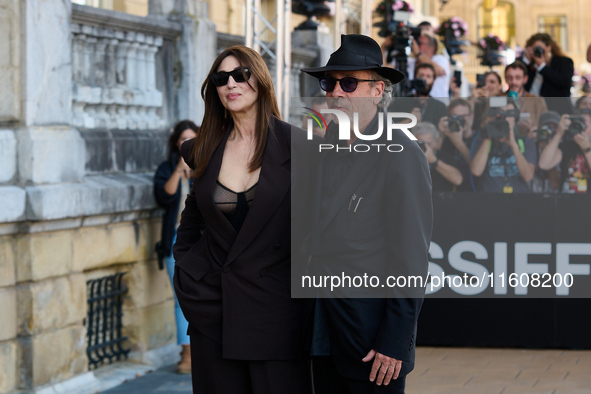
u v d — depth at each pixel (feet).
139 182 16.85
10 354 13.93
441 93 29.53
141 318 17.21
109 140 16.63
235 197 9.43
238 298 9.26
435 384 15.19
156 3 19.61
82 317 15.33
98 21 16.51
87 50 16.75
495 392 14.67
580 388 14.87
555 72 24.84
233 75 9.37
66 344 14.87
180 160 16.42
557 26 103.04
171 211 16.96
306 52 27.66
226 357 9.27
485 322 17.66
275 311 9.26
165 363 17.34
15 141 14.05
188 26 19.26
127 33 17.56
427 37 30.09
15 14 14.03
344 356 8.80
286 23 22.65
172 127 19.26
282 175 9.34
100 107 17.07
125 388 15.48
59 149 14.62
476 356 17.15
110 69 17.46
